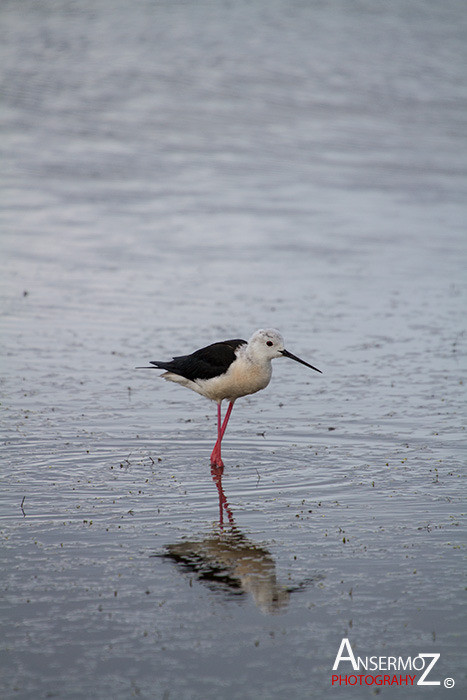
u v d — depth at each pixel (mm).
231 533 9750
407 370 15789
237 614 8117
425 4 53250
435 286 21250
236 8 51250
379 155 33125
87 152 32156
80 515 10156
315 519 10133
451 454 12102
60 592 8422
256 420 13539
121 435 12766
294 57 43406
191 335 17406
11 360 15945
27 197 27734
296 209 27641
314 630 7875
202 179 30266
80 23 47312
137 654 7500
